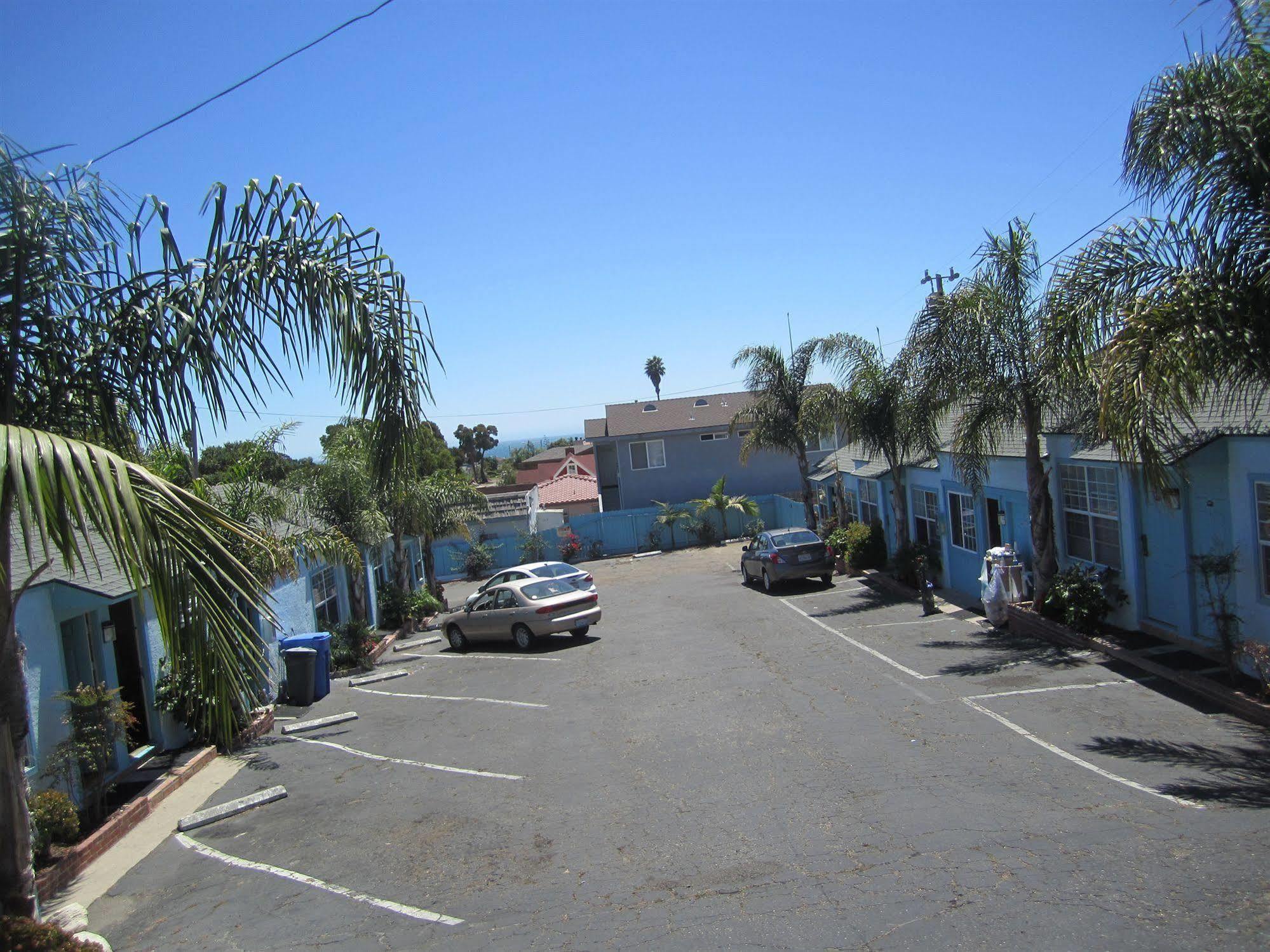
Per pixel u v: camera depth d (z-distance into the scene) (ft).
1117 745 28.35
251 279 20.35
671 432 135.85
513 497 135.85
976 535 59.26
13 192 18.10
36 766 29.45
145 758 36.83
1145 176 29.09
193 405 19.49
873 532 77.10
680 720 37.63
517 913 20.74
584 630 64.13
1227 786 23.97
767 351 89.61
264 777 35.22
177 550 17.43
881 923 18.20
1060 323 34.47
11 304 18.39
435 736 39.68
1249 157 25.38
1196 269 27.86
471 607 64.54
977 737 30.81
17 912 18.53
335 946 19.97
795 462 138.10
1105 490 43.96
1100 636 41.50
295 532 54.65
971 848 21.54
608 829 25.73
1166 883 18.65
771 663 47.21
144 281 19.93
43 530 13.20
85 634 34.94
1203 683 32.65
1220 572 33.65
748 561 80.07
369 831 27.76
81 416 19.77
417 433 22.74
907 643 48.57
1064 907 18.08
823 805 25.73
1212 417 35.45
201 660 18.26
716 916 19.35
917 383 53.47
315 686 50.55
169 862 26.66
